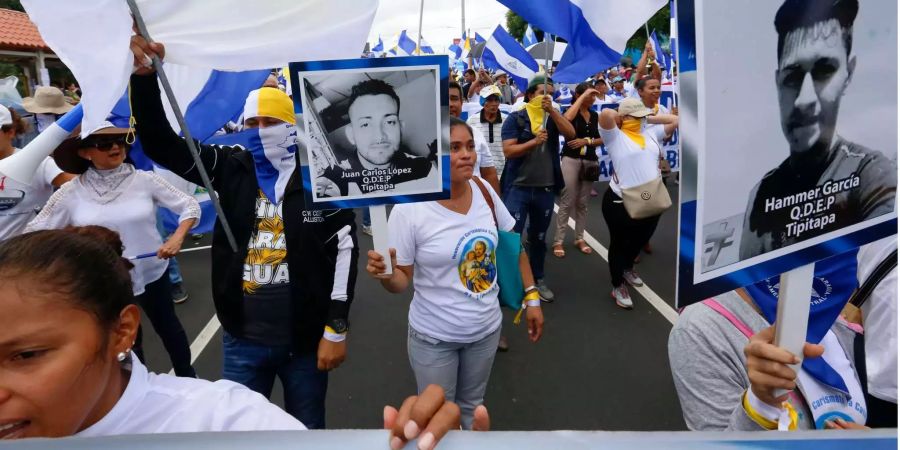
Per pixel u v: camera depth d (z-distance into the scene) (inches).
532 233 172.4
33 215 110.5
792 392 49.7
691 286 33.3
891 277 49.5
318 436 26.7
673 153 313.9
